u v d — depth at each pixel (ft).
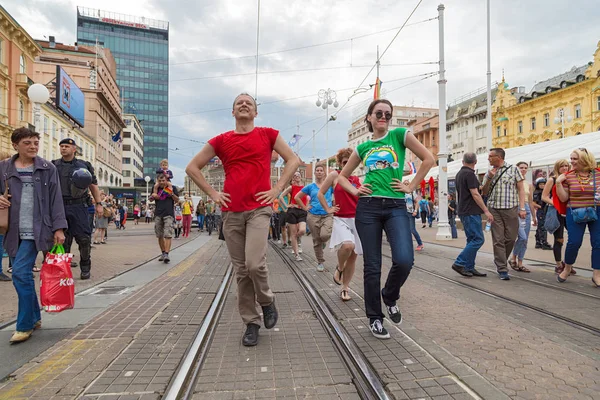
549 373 8.70
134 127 309.63
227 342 11.03
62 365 9.34
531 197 24.41
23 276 11.13
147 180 120.78
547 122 161.79
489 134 64.49
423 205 66.80
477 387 7.99
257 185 10.85
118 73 355.77
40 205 11.50
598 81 138.10
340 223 15.55
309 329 12.12
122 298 16.08
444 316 13.16
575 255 18.57
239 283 11.12
